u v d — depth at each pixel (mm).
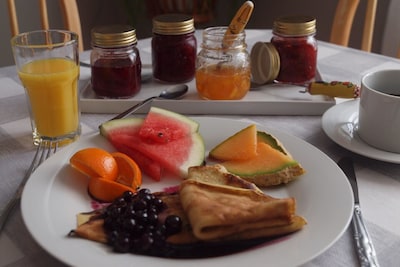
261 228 522
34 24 2166
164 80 1017
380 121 707
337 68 1098
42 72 763
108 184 612
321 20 2115
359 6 1904
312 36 1017
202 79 910
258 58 1008
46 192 604
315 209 578
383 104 694
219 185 585
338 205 575
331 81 991
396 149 714
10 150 761
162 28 981
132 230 521
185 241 518
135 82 930
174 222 526
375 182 675
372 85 786
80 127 824
